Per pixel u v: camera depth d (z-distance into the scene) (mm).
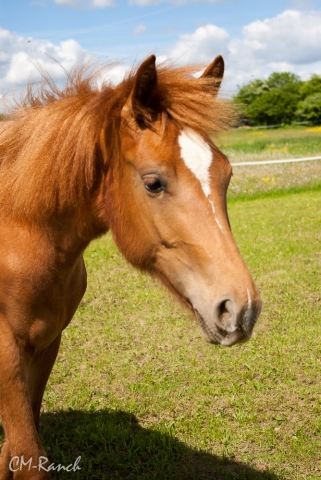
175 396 3693
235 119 2301
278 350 4262
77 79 2455
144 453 3117
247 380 3820
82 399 3652
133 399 3668
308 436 3197
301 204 10328
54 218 2340
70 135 2256
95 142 2248
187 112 2064
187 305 2152
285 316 4953
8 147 2479
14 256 2322
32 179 2303
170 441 3174
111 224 2316
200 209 1972
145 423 3406
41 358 2645
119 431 3271
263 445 3141
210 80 2225
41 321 2391
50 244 2355
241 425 3330
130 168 2125
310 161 13969
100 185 2324
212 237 1951
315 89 44312
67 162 2268
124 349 4406
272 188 12203
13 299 2316
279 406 3533
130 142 2115
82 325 4871
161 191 2031
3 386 2273
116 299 5527
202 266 1955
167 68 2244
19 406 2279
